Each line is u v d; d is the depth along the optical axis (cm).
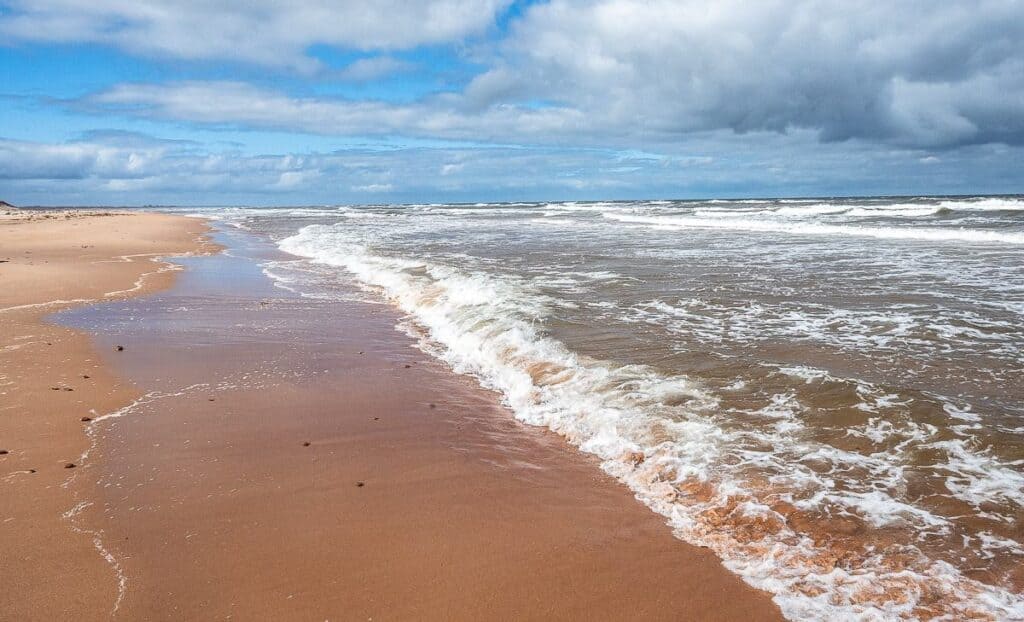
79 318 1055
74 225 3431
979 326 840
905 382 633
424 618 329
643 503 452
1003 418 531
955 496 419
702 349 764
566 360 746
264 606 336
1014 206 3384
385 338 966
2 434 559
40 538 397
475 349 868
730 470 470
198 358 827
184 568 369
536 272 1450
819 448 494
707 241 2197
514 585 358
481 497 464
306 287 1462
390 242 2453
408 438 577
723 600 341
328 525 422
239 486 475
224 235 3269
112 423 593
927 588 336
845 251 1767
